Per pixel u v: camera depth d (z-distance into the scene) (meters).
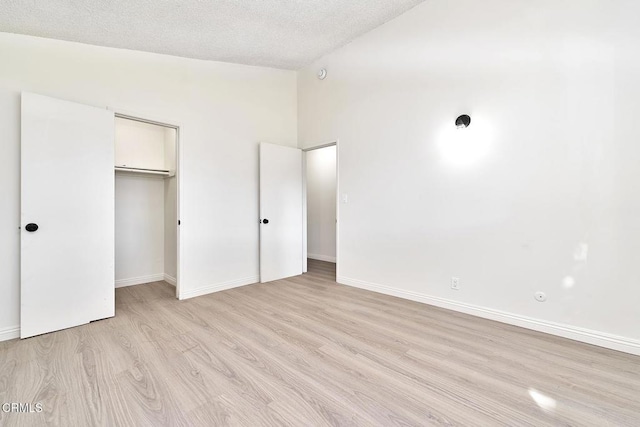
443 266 2.97
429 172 3.05
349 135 3.82
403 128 3.26
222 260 3.69
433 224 3.03
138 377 1.77
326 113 4.13
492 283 2.65
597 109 2.14
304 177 4.64
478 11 2.68
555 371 1.83
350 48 3.77
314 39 3.54
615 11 2.06
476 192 2.73
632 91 2.02
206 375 1.80
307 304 3.12
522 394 1.60
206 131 3.56
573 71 2.23
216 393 1.62
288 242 4.36
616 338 2.10
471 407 1.50
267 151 4.06
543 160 2.37
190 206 3.40
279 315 2.80
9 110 2.34
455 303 2.89
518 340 2.25
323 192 5.82
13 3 2.04
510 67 2.51
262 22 2.90
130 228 3.96
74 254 2.53
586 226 2.20
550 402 1.54
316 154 5.93
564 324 2.30
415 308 2.98
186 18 2.58
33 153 2.32
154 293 3.55
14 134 2.35
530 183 2.43
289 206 4.37
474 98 2.72
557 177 2.31
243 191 3.92
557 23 2.29
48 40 2.54
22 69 2.41
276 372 1.83
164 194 4.26
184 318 2.73
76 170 2.54
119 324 2.59
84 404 1.53
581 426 1.37
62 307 2.47
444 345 2.17
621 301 2.09
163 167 4.26
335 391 1.64
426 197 3.08
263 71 4.17
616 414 1.45
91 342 2.24
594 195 2.17
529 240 2.45
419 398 1.58
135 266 4.00
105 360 1.97
